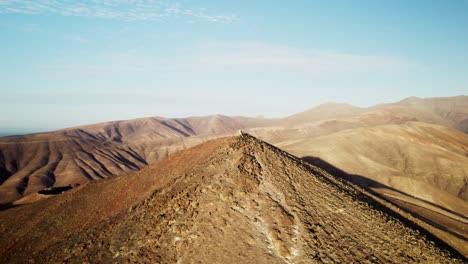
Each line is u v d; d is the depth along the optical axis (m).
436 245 22.20
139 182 34.22
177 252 17.36
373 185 71.31
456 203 67.88
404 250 19.28
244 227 18.42
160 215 20.56
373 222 21.81
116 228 21.36
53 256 21.47
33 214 41.03
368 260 17.06
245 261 16.38
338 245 17.78
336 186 27.38
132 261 17.22
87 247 20.20
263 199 20.62
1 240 36.78
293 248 17.03
